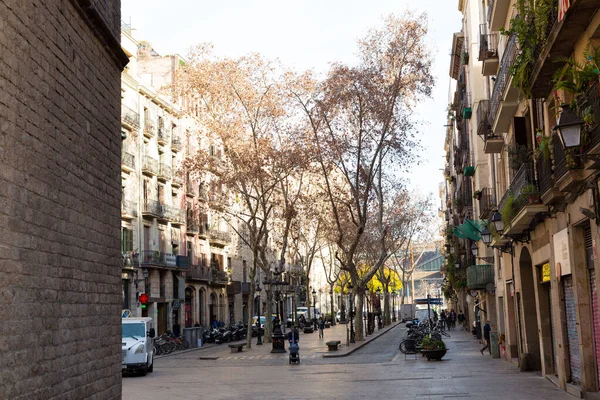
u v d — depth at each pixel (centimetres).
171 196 5625
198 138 4816
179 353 4309
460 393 1828
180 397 1938
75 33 975
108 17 1144
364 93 3928
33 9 819
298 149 4294
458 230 3631
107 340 1095
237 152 4372
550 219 1830
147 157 5181
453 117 5544
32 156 808
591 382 1544
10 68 750
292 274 8594
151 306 5141
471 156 4319
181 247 5769
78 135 980
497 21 2548
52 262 866
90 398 1002
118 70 1205
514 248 2494
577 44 1374
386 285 7481
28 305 786
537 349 2378
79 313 964
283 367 3045
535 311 2383
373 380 2292
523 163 1927
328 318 8844
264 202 4478
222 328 5709
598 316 1480
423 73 3962
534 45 1545
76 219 964
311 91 4191
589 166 1259
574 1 1189
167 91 5519
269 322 5156
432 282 13050
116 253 1160
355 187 4278
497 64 2719
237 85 4288
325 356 3569
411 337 3516
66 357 906
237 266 7269
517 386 1930
